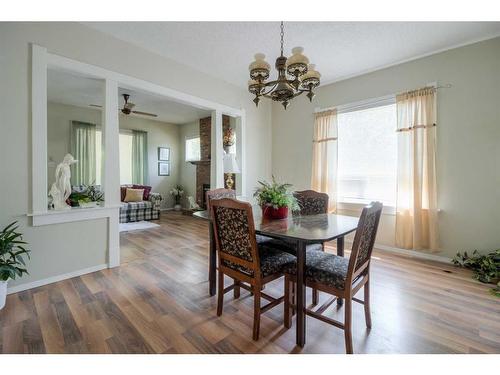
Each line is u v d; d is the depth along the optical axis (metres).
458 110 3.01
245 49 3.12
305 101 4.51
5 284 1.99
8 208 2.21
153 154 7.30
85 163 5.95
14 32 2.21
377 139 3.73
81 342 1.60
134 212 5.75
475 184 2.92
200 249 3.64
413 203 3.23
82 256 2.68
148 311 1.98
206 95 3.87
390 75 3.53
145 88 3.12
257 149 4.79
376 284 2.48
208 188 6.73
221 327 1.78
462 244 3.00
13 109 2.22
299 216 2.26
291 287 1.92
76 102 5.52
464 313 1.96
